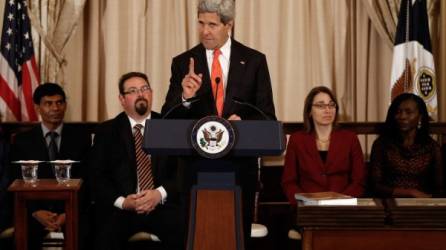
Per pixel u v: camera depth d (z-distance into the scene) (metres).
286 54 14.62
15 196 9.24
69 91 14.10
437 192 11.28
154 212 10.12
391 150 11.35
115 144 10.46
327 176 11.13
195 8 14.24
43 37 13.44
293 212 10.93
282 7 14.60
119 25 14.20
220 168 6.22
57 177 9.55
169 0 14.34
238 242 6.04
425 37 13.59
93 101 14.25
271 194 13.57
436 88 13.81
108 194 10.14
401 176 11.27
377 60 14.68
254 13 14.52
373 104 14.68
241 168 6.34
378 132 12.28
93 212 10.69
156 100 14.23
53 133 11.32
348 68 14.64
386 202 7.33
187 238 6.19
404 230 6.96
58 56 13.53
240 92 8.16
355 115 14.62
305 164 11.18
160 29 14.25
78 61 14.20
